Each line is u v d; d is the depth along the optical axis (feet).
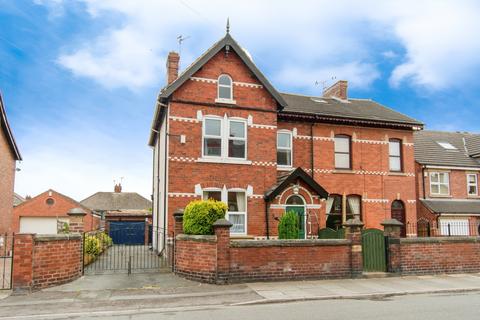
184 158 59.77
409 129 78.54
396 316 30.50
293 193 62.90
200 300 36.04
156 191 81.66
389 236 51.19
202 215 45.19
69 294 37.47
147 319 29.76
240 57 63.67
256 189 62.28
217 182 60.70
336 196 73.20
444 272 52.65
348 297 38.24
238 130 63.26
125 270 49.44
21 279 37.70
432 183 87.81
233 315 30.83
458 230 83.20
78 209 47.32
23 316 30.78
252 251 44.09
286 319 29.48
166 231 58.59
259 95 64.59
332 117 72.64
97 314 31.42
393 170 77.61
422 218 84.53
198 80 61.87
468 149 97.30
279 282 44.27
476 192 90.99
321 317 30.09
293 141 71.36
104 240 77.92
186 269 45.01
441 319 29.63
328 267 47.06
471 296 39.96
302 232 62.39
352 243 48.37
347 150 75.41
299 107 74.33
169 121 59.88
